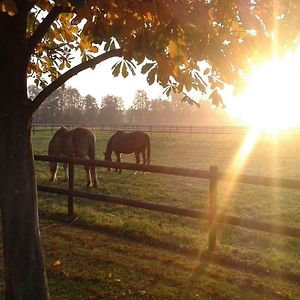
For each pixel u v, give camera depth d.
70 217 8.36
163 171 6.98
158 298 4.78
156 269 5.64
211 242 6.49
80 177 15.99
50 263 5.75
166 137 44.41
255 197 12.42
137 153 19.61
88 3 2.71
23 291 3.63
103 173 17.56
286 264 5.94
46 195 11.33
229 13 3.03
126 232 7.36
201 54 2.94
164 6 2.78
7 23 3.34
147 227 7.62
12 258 3.61
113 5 2.79
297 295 4.99
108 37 2.83
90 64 3.33
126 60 3.08
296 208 11.02
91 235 7.20
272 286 5.20
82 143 13.93
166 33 2.86
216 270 5.67
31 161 3.65
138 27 2.84
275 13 3.06
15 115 3.50
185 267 5.75
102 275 5.37
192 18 2.77
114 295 4.81
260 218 9.90
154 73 3.00
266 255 6.33
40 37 3.46
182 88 3.36
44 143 33.25
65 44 4.69
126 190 13.32
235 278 5.40
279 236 7.73
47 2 3.54
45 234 7.20
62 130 14.27
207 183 15.12
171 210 6.94
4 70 3.43
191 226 8.46
